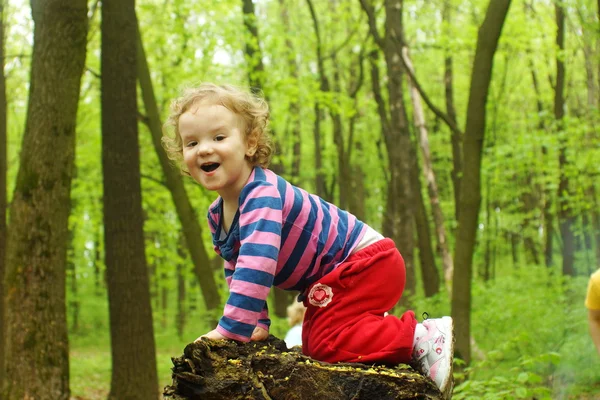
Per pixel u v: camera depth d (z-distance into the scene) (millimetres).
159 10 13250
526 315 9023
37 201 5707
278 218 2295
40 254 5707
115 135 7332
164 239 16203
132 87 7445
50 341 5730
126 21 7371
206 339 2145
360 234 2506
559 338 7949
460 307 5789
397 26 10961
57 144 5742
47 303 5730
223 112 2344
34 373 5660
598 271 3541
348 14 14938
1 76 7770
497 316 9062
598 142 13266
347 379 2152
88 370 13750
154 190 14539
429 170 14492
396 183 11836
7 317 5762
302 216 2389
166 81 13172
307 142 24766
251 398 2086
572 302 11398
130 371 7277
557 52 14773
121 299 7312
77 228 17297
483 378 5695
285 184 2420
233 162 2344
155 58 13438
